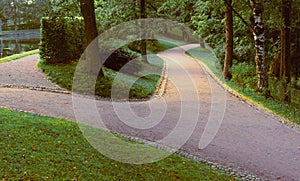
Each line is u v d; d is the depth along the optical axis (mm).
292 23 19594
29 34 39094
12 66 16781
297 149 8297
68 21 17141
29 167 5070
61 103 10797
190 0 23453
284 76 15883
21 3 41719
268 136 9281
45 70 15516
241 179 6332
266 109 12469
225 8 18969
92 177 5215
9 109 8906
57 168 5238
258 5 14820
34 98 11172
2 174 4699
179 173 6094
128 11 21781
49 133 6812
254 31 15133
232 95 14781
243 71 18219
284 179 6520
